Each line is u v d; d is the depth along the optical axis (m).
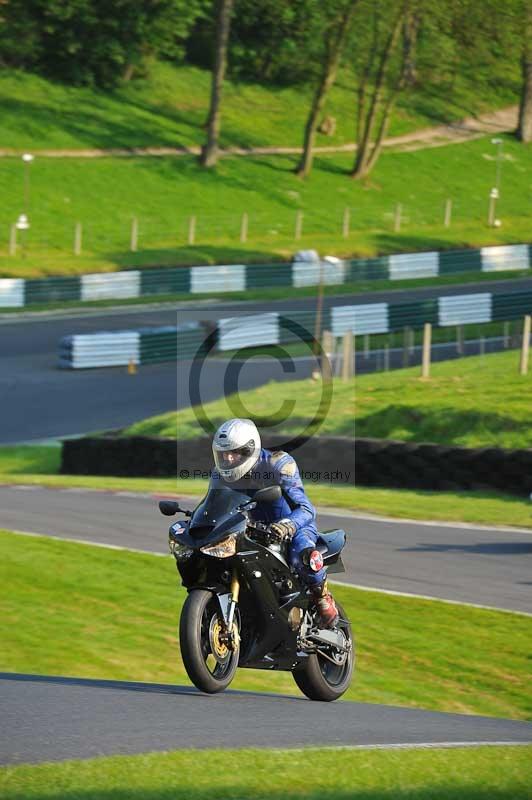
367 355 119.00
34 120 198.00
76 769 16.92
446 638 37.00
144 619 38.75
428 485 67.12
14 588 41.69
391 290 153.12
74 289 140.62
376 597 41.16
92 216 171.62
